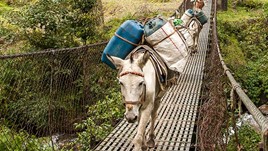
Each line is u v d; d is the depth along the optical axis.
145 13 17.22
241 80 14.78
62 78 6.18
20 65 4.65
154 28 4.57
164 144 5.53
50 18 10.21
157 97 4.77
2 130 4.67
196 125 6.65
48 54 4.90
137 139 4.14
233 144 5.72
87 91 7.08
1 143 4.56
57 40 10.32
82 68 6.82
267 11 20.91
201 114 6.57
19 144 4.79
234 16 20.25
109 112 7.21
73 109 6.65
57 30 10.48
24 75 4.76
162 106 7.33
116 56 4.56
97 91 7.54
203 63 11.24
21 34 10.59
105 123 7.09
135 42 4.56
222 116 4.73
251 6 23.02
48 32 10.34
